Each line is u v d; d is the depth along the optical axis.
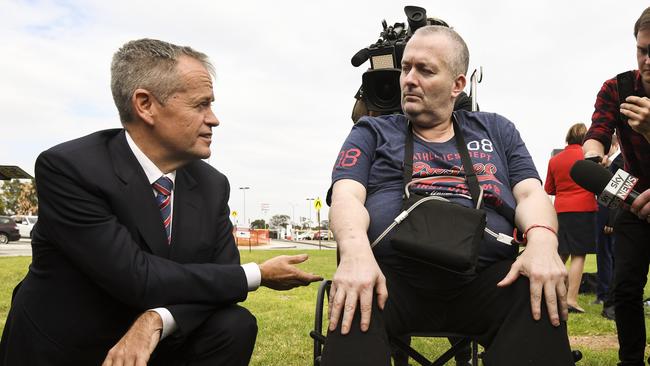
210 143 2.16
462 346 2.29
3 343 2.09
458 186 2.23
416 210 2.04
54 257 2.03
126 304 2.03
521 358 1.90
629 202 2.34
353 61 3.34
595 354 4.01
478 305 2.15
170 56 2.04
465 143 2.34
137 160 2.10
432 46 2.28
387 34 3.32
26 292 2.05
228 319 2.10
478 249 1.97
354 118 3.53
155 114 2.05
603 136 3.02
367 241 1.99
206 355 2.08
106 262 1.93
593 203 5.91
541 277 1.91
